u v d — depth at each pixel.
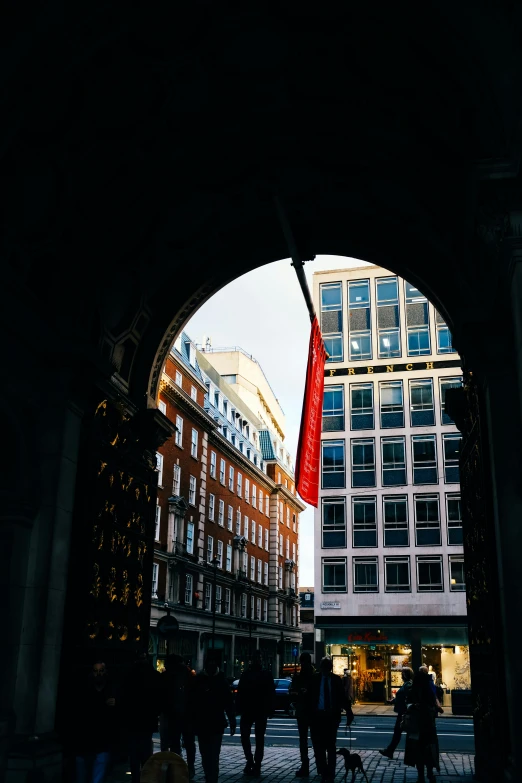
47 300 11.02
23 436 10.13
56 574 10.28
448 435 39.97
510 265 8.38
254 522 64.12
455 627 37.47
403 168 11.44
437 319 41.91
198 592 48.53
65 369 10.85
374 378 41.81
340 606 38.81
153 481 13.95
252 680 11.60
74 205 10.79
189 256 13.91
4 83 8.23
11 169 9.38
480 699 11.40
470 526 12.41
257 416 77.31
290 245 12.75
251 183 12.50
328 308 43.62
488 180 8.37
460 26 8.32
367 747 16.89
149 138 10.94
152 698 8.47
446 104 9.66
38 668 9.70
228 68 10.16
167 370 44.84
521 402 7.90
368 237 13.65
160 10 8.82
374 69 9.95
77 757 7.59
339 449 41.16
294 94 10.72
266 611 66.19
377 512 39.69
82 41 8.70
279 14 9.16
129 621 12.27
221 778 11.03
